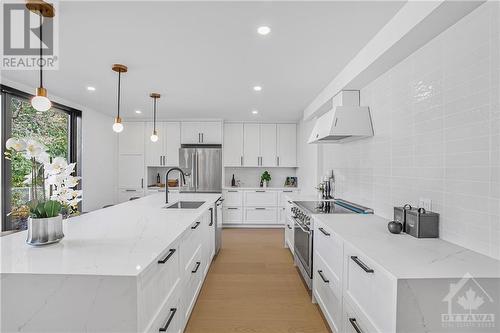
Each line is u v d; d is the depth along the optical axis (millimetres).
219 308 2443
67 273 1083
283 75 2959
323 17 1806
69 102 4219
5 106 3109
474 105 1455
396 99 2217
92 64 2648
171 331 1573
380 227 2029
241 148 6004
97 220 2090
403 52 1968
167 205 3000
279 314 2350
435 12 1460
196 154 5598
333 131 2662
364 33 2037
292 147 6027
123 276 1073
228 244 4512
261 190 5844
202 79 3100
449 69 1629
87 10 1703
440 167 1718
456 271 1188
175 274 1650
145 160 5758
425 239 1700
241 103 4309
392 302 1150
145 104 4430
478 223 1438
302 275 3129
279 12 1745
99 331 1089
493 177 1353
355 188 3094
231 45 2223
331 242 1989
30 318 1095
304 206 3092
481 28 1404
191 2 1633
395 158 2246
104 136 5250
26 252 1324
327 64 2645
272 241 4707
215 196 4000
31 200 1455
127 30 1973
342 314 1767
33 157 1431
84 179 4605
